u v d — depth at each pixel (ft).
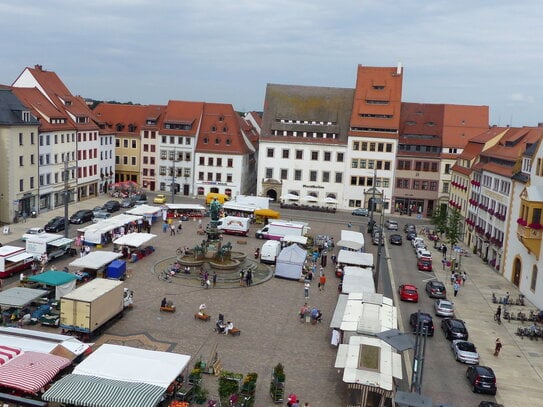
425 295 191.72
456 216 254.88
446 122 373.61
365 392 101.40
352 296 145.89
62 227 250.57
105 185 377.71
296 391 113.19
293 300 173.68
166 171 394.52
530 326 161.58
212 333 141.59
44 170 293.02
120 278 180.04
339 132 374.43
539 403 116.67
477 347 145.79
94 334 132.36
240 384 110.11
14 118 263.90
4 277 171.63
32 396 101.60
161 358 104.63
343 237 238.27
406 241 286.05
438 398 115.24
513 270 210.59
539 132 226.99
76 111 337.11
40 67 339.57
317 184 376.48
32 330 122.11
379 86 379.76
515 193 211.82
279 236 253.44
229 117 394.11
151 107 409.90
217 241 206.69
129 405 88.48
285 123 379.14
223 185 387.14
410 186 368.89
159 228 270.46
